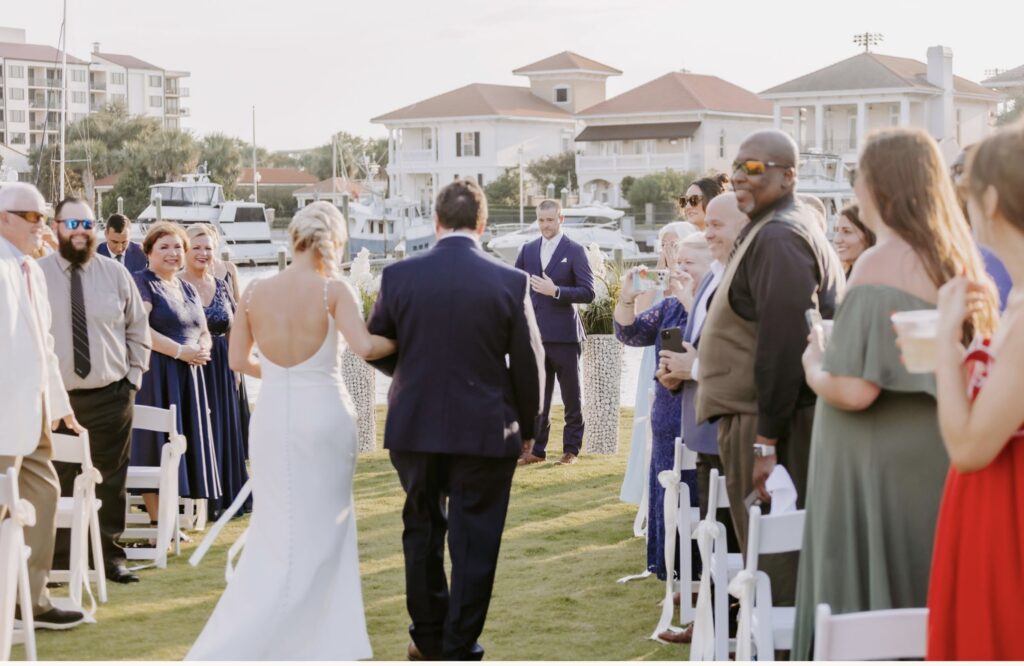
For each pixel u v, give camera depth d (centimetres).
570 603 591
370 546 717
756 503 428
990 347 288
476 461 483
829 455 346
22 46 11912
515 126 7088
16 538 463
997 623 282
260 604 478
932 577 295
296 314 490
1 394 510
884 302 332
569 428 989
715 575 444
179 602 600
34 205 529
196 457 738
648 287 595
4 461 513
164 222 734
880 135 343
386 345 493
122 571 641
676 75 6756
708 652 441
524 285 491
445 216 495
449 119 7050
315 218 497
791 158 438
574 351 978
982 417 270
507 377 494
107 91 12394
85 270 627
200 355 729
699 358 463
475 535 484
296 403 489
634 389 1582
